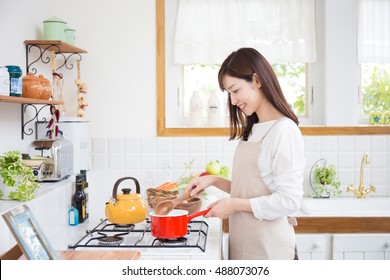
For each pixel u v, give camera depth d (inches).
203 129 129.4
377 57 134.5
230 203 73.5
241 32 133.2
